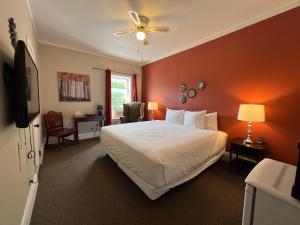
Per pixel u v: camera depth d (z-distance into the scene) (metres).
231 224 1.44
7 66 1.09
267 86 2.41
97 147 3.57
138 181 1.83
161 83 4.66
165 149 1.79
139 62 5.18
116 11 2.29
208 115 3.14
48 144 3.54
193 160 2.04
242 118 2.36
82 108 4.27
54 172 2.36
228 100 2.96
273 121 2.37
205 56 3.35
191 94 3.71
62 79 3.86
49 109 3.71
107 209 1.60
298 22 2.08
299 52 2.09
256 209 0.86
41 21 2.59
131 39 3.34
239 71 2.76
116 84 5.12
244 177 2.28
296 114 2.14
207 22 2.60
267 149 2.44
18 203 1.22
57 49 3.74
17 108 1.07
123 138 2.24
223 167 2.60
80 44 3.68
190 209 1.62
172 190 1.94
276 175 0.92
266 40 2.39
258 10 2.27
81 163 2.70
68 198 1.76
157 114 4.87
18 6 1.53
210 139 2.44
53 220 1.44
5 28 1.09
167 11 2.27
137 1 2.05
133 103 4.97
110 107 4.68
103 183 2.08
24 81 1.07
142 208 1.62
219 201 1.75
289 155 2.22
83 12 2.32
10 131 1.09
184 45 3.68
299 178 0.70
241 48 2.71
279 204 0.77
